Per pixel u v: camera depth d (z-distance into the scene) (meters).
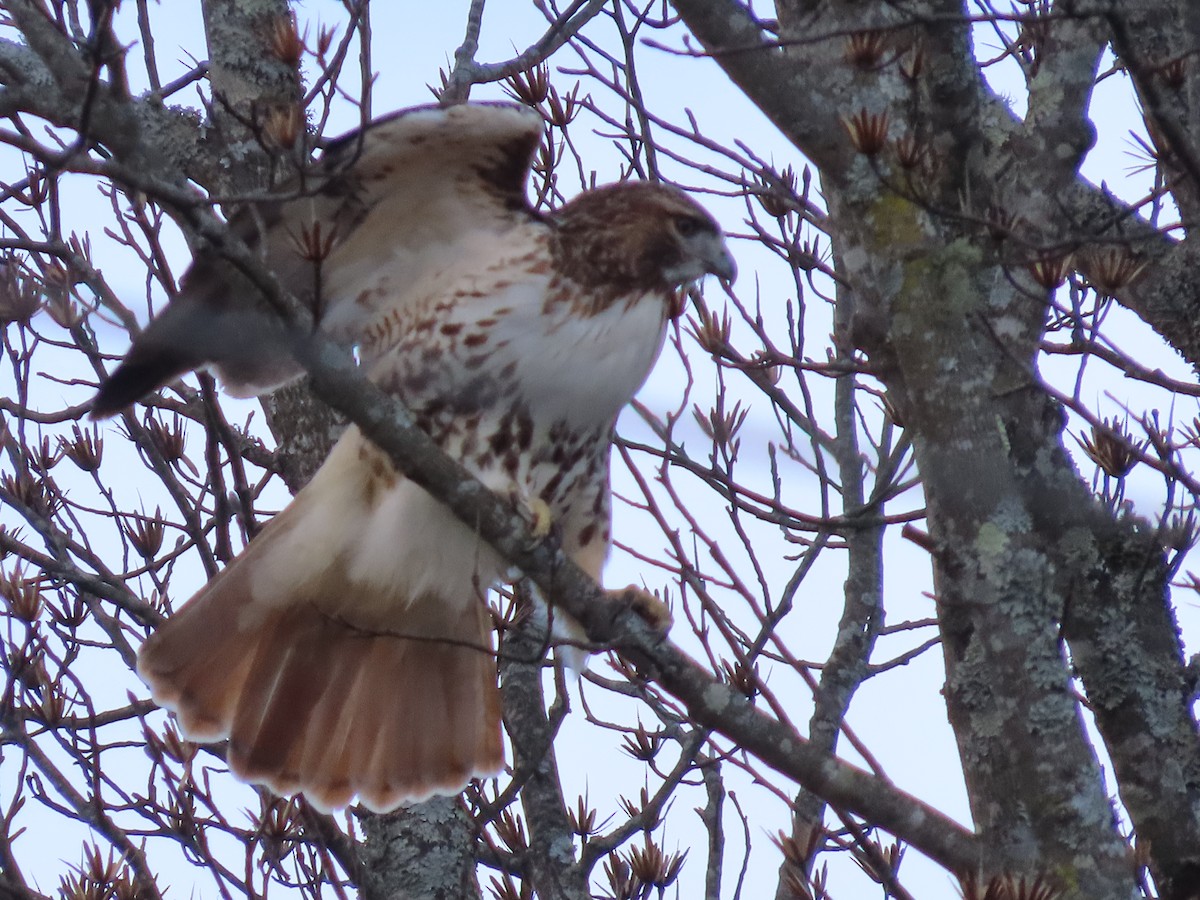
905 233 7.93
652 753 10.09
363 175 8.94
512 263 9.19
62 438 10.80
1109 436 7.93
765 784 7.65
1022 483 8.98
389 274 9.52
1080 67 9.28
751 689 8.73
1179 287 10.23
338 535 9.31
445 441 9.26
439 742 9.78
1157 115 7.23
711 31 8.06
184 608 9.45
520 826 9.80
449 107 8.72
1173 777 8.88
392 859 9.74
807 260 10.41
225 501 9.85
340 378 7.56
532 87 10.88
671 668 7.69
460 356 9.13
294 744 9.58
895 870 8.48
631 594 8.82
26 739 9.05
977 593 7.63
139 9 10.70
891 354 9.25
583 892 9.62
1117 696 9.00
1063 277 7.75
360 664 9.70
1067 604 7.66
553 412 9.24
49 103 6.70
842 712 10.40
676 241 9.45
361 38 9.92
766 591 9.77
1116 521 8.91
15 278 9.84
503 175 9.22
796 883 8.14
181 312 8.34
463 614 9.69
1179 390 8.29
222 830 9.33
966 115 8.39
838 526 9.41
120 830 8.95
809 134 8.07
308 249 7.30
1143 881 7.46
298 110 8.43
